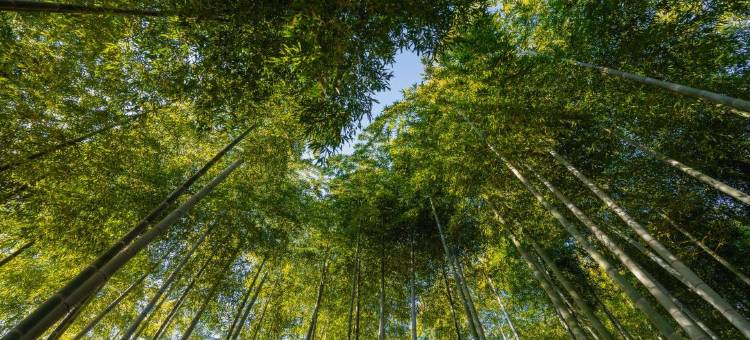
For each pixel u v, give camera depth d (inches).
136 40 135.5
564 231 279.0
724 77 204.7
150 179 232.4
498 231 295.0
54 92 149.2
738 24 226.2
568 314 215.3
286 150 218.1
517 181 253.0
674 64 194.7
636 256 274.2
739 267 236.8
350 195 354.0
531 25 257.1
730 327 240.7
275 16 114.0
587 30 200.7
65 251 221.6
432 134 274.2
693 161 229.1
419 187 303.3
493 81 215.6
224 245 315.0
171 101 164.4
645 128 227.1
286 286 398.0
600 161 246.4
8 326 281.0
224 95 139.1
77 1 113.3
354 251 357.4
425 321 386.0
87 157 171.5
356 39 122.3
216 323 363.9
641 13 187.2
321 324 418.6
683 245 249.9
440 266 360.5
